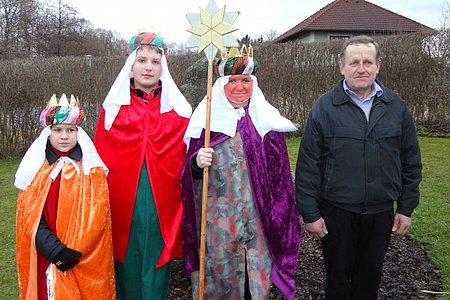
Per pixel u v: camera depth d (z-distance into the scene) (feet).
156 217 9.76
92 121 33.65
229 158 9.32
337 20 75.20
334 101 9.14
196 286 9.78
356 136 8.91
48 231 8.64
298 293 11.92
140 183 9.70
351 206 9.14
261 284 9.39
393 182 9.11
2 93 31.78
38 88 32.37
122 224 9.78
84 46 88.94
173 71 33.83
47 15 86.43
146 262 9.77
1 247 15.61
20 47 84.07
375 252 9.42
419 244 14.47
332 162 9.10
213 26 8.89
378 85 9.18
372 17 75.77
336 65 36.65
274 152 9.59
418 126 36.19
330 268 9.62
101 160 9.33
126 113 9.86
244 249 9.47
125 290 10.09
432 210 17.28
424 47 36.42
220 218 9.36
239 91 9.43
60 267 8.48
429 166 24.08
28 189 8.84
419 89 36.70
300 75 36.45
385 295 11.57
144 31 10.05
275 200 9.55
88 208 8.82
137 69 9.84
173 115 10.04
